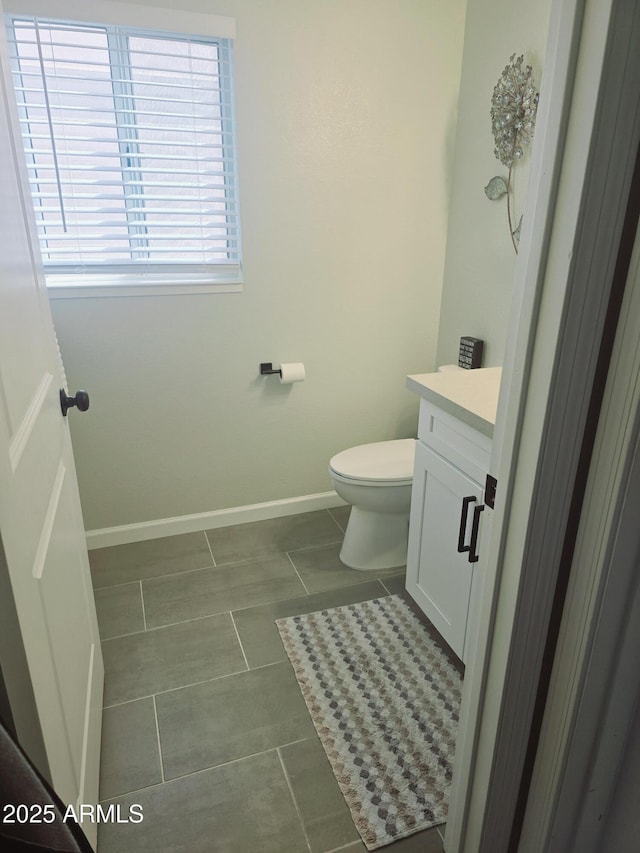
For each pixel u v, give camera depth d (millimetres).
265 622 1980
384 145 2332
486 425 1387
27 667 814
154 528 2492
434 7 2207
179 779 1423
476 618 1018
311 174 2268
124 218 2127
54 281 2078
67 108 1896
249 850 1267
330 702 1648
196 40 2023
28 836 537
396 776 1430
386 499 2115
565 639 883
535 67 1915
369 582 2205
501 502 885
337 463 2182
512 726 996
